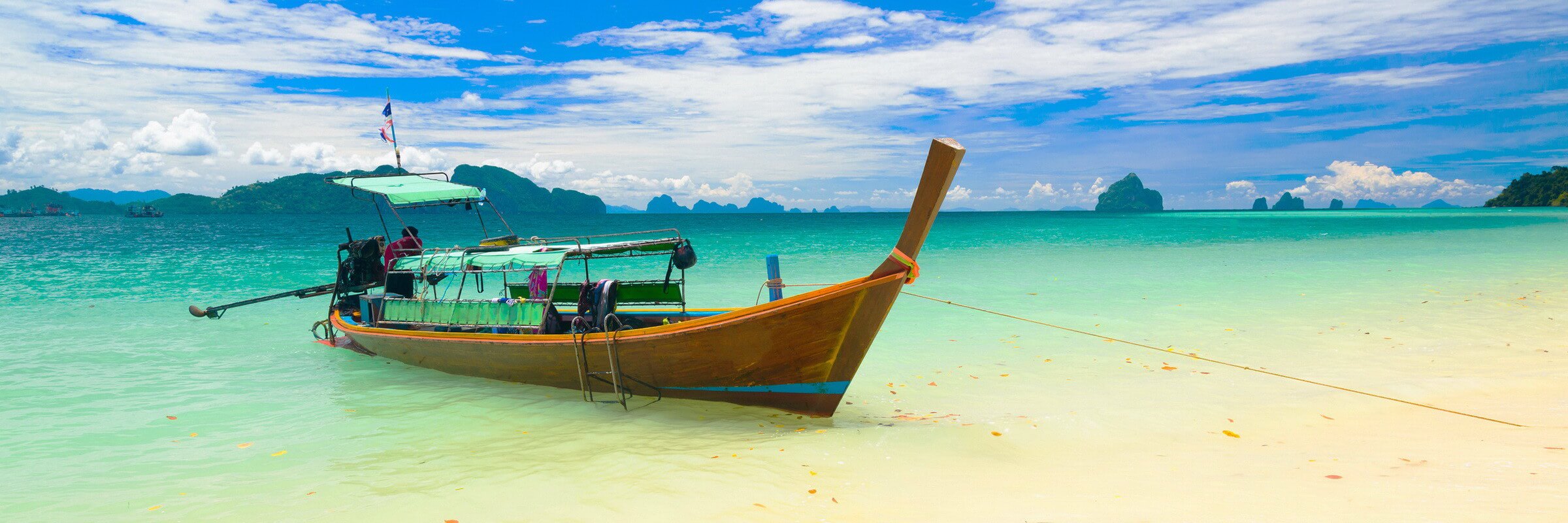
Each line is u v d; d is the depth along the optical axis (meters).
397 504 5.05
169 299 16.77
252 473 5.83
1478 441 5.44
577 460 5.99
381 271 12.02
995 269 22.36
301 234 50.28
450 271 9.16
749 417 7.30
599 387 8.05
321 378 9.31
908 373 9.05
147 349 11.16
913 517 4.43
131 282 19.88
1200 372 8.70
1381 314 12.30
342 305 11.98
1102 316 12.88
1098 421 6.44
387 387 8.80
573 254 8.49
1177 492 4.57
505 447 6.41
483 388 8.70
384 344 10.12
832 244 37.69
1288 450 5.50
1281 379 8.23
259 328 13.09
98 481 5.71
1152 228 56.78
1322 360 9.10
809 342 6.81
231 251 31.30
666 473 5.50
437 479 5.58
